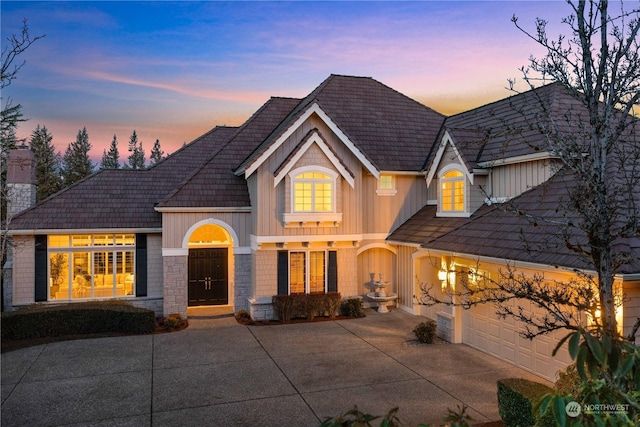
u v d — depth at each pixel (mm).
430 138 21875
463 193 16688
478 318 13805
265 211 17297
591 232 5691
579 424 3197
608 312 5629
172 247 17547
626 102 6410
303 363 12539
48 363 12547
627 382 3787
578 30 6152
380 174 19531
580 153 6086
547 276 10336
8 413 9344
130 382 11102
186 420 9047
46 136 50000
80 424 8875
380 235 19719
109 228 17922
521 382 8344
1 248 11875
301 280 18203
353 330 16141
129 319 15812
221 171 19328
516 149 14812
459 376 11461
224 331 16109
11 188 18031
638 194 10586
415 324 16938
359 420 3168
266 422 8945
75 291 18047
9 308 18828
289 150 17688
